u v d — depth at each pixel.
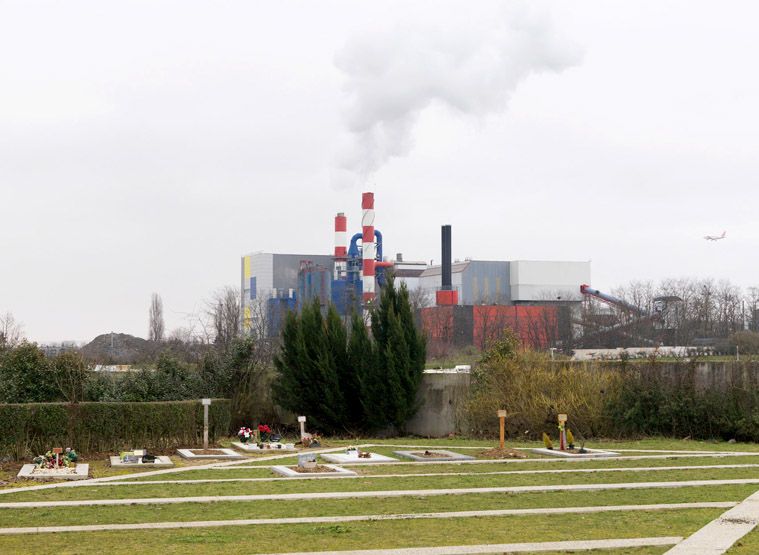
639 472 29.02
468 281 151.88
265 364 50.56
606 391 43.16
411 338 46.16
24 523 19.95
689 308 116.81
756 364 41.97
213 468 30.22
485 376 44.78
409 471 29.55
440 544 17.48
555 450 35.56
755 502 22.62
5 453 32.12
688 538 18.02
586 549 17.03
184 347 65.88
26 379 39.75
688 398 42.28
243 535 18.50
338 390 45.50
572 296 150.00
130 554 16.62
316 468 29.31
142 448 36.00
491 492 24.61
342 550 16.94
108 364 56.12
